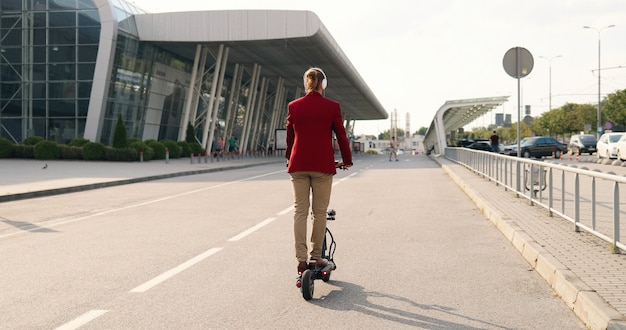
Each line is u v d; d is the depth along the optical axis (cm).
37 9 4338
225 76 6456
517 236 860
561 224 959
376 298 599
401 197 1628
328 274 618
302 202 620
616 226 712
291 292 624
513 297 600
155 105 5009
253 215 1259
